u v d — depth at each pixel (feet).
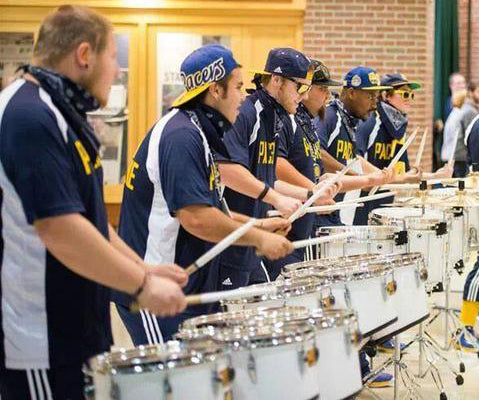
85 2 37.32
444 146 40.27
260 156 15.96
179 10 37.58
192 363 8.70
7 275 9.39
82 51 9.45
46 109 9.09
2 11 37.22
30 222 8.96
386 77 24.31
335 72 38.83
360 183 20.15
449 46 49.52
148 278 9.16
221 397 8.94
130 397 8.60
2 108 9.14
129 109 37.86
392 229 17.33
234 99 12.98
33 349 9.43
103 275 9.01
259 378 9.46
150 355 8.79
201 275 12.75
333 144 21.62
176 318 12.70
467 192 21.48
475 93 42.04
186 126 12.38
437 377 20.66
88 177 9.53
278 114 16.43
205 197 12.06
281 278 13.84
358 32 38.83
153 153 12.43
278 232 13.87
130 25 37.68
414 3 39.09
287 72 16.29
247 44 37.99
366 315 13.24
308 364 9.73
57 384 9.55
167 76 37.88
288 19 38.19
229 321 10.39
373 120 23.65
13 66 37.35
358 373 10.93
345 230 17.40
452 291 29.53
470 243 21.33
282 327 9.89
